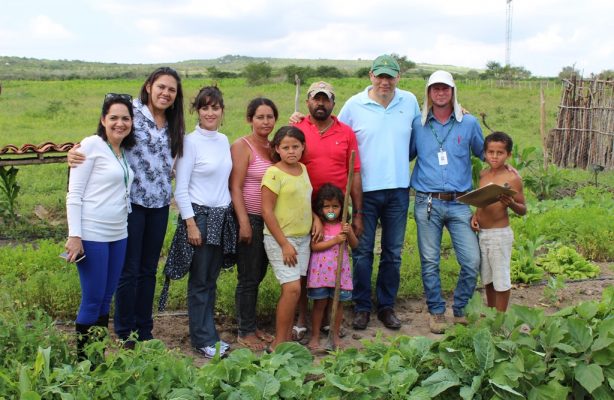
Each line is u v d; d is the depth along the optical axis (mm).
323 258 5383
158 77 4828
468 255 5828
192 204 5141
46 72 126938
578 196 12055
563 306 6828
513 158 12680
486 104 34031
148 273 5203
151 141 4875
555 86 45344
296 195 5184
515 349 4062
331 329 5395
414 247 8680
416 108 5988
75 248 4438
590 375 3955
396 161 5781
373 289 6801
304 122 5598
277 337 5336
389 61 5645
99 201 4512
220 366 3986
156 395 3867
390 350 4277
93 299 4641
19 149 9055
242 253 5383
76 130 23078
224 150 5203
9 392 3621
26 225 9883
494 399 3836
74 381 3729
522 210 5715
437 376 3973
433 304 5969
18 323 4160
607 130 15289
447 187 5812
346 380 3924
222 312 6227
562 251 8109
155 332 5859
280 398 3902
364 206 5863
